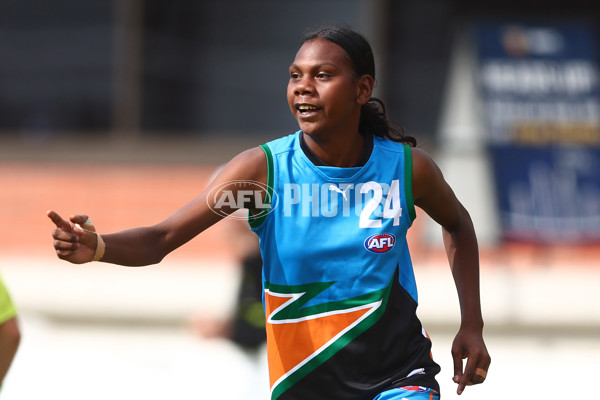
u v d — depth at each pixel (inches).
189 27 1275.8
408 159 405.7
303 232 395.9
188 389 866.8
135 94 1275.8
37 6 1286.9
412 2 1242.0
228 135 1270.9
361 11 1240.2
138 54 1277.1
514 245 1190.3
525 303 1106.7
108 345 1126.4
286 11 1259.8
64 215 1243.2
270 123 1269.7
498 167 1212.5
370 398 404.2
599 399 1055.0
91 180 1259.2
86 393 1014.4
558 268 1158.3
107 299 1133.7
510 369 1085.8
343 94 386.6
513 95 1227.9
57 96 1283.2
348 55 388.8
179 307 1123.3
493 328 1107.9
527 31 1237.1
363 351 400.5
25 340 1112.2
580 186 1203.2
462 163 1220.5
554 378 1077.8
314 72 386.6
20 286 1147.9
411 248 1157.1
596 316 1100.5
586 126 1214.9
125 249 373.4
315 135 394.3
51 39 1285.7
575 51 1232.2
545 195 1202.6
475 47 1235.9
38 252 1225.4
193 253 1168.8
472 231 442.9
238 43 1269.7
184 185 1258.6
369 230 396.8
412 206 404.5
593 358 1095.0
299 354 404.5
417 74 1238.9
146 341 1122.7
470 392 1042.7
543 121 1219.9
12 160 1269.7
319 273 398.3
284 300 403.2
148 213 1246.3
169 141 1272.1
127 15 1274.6
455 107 1233.4
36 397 998.4
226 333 815.7
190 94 1275.8
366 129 411.8
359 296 399.2
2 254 1222.9
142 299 1130.0
